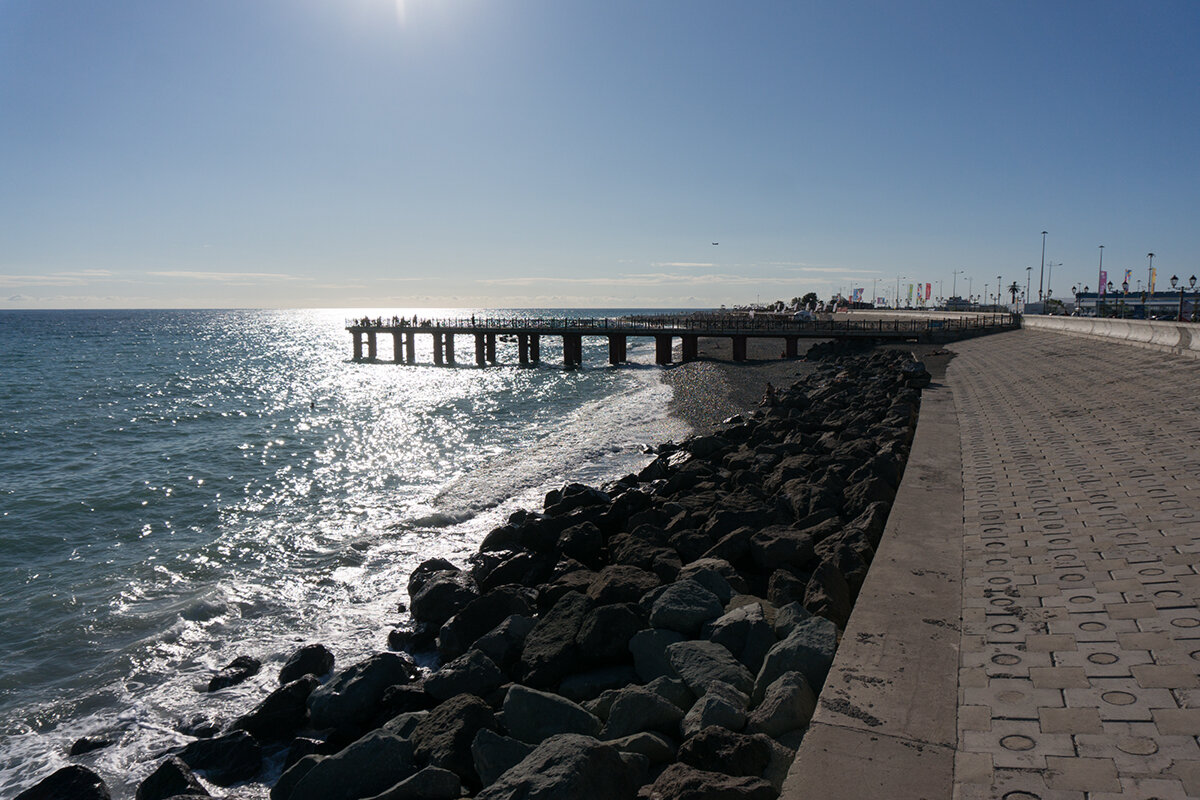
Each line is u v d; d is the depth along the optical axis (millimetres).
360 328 76000
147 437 32125
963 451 14781
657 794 5195
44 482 23188
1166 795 4039
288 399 45875
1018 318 52031
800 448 18750
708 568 9469
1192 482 10109
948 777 4539
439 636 10195
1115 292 91250
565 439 28094
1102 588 6977
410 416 37250
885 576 7871
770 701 6016
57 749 8867
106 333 148500
